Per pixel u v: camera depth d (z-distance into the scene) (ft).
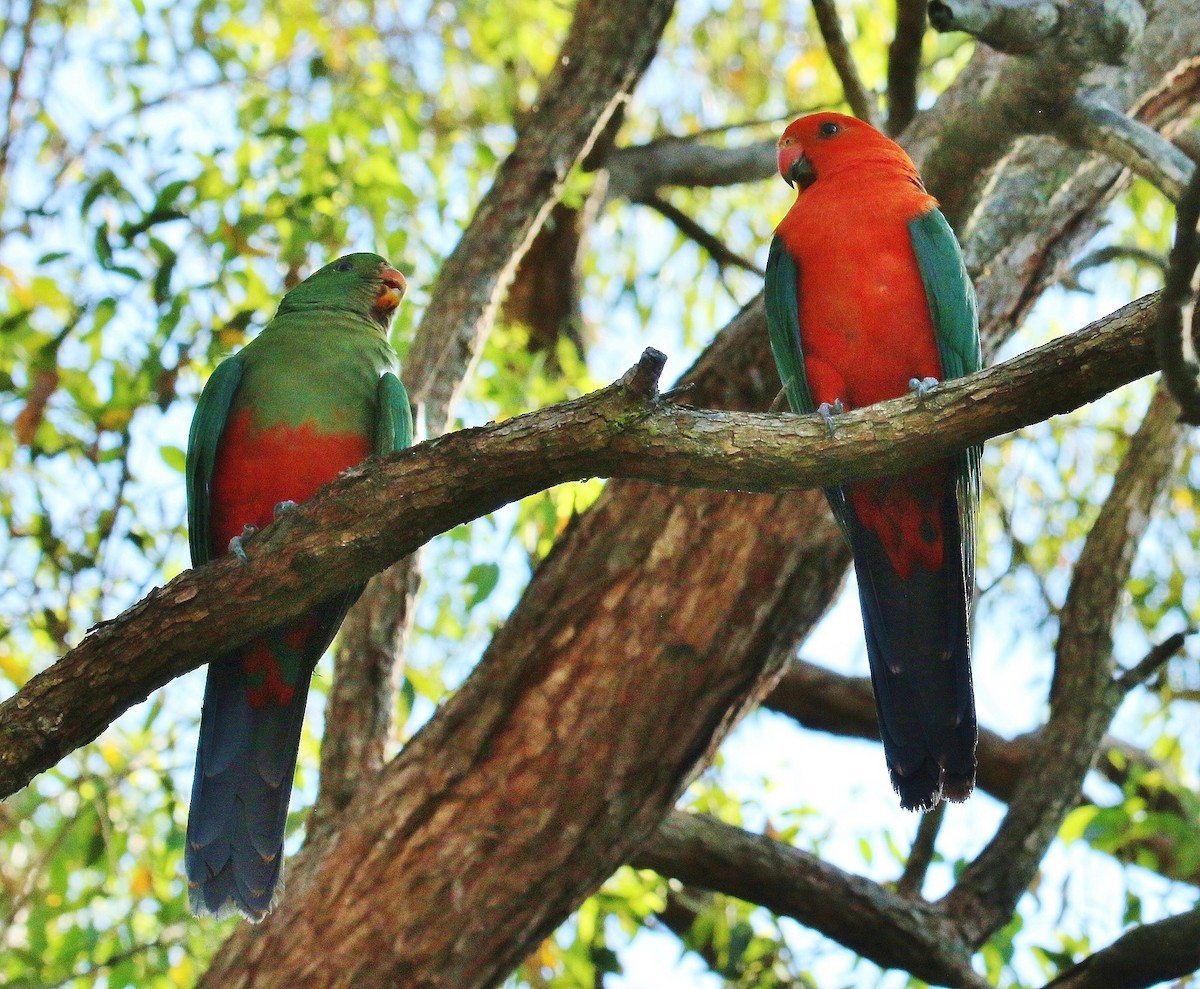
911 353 27.04
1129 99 34.86
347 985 30.96
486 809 31.81
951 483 25.82
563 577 32.99
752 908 39.29
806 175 31.42
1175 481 44.04
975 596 42.91
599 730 31.96
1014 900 36.32
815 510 31.99
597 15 37.37
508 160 37.47
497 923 31.71
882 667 26.40
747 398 34.12
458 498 20.92
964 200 33.35
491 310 36.91
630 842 32.45
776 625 32.48
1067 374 19.63
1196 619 44.88
